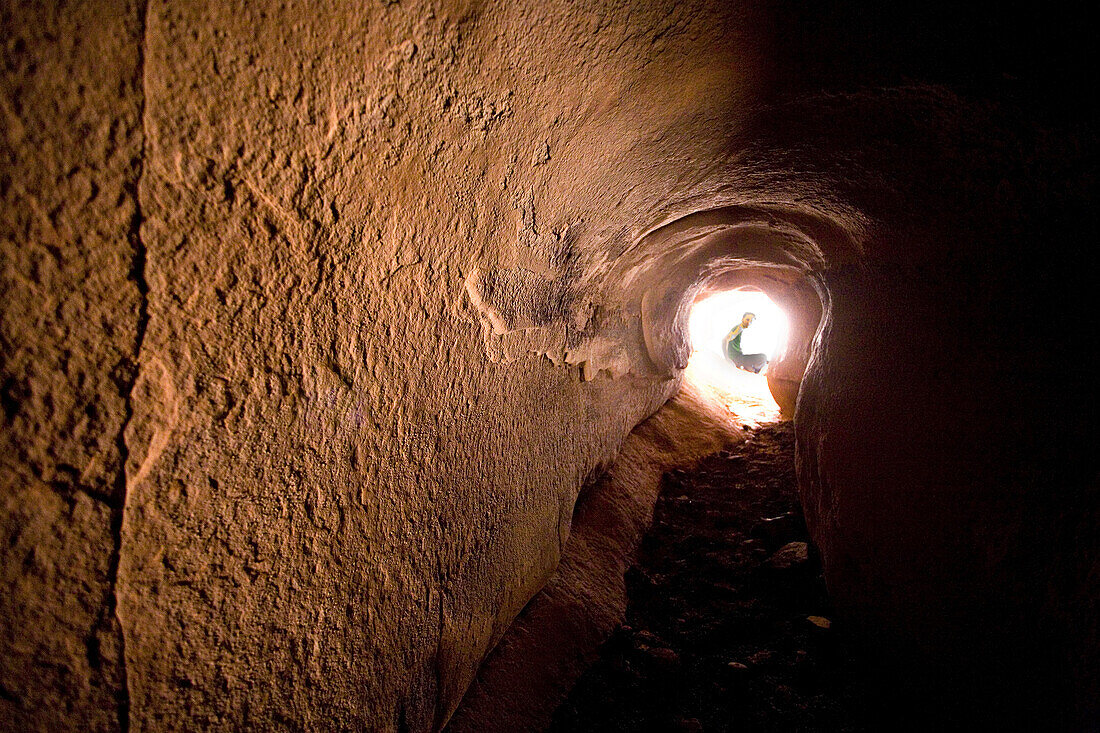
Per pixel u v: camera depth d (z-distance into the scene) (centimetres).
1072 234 99
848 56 104
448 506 110
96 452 46
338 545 76
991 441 115
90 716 46
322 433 71
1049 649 95
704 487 342
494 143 93
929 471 134
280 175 58
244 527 60
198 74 48
